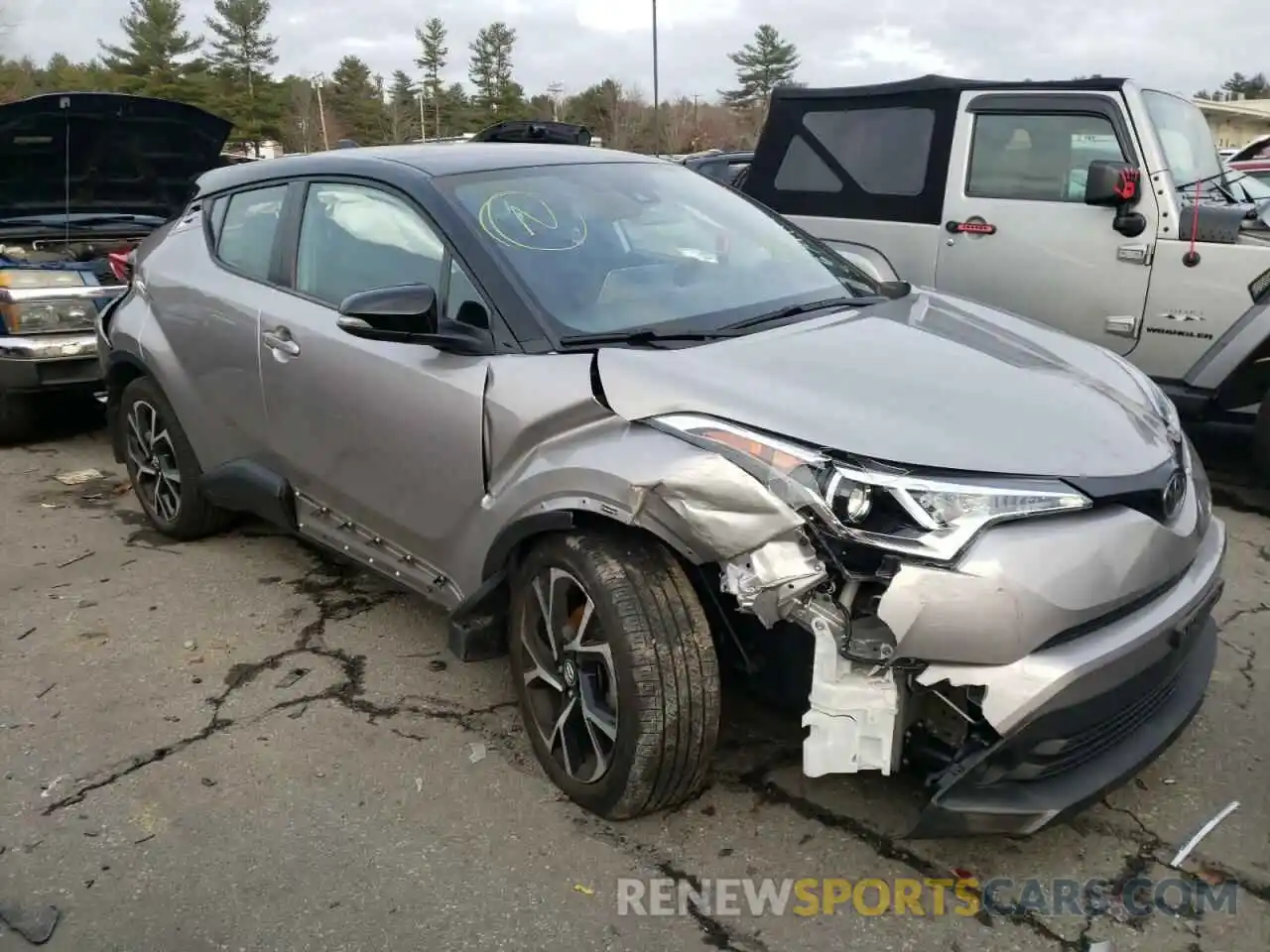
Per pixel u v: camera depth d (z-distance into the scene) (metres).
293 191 4.07
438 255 3.37
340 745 3.31
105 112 6.54
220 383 4.22
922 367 2.88
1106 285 5.89
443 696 3.60
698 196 4.02
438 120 71.12
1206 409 5.57
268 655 3.89
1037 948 2.47
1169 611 2.56
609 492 2.65
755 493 2.43
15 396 6.44
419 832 2.90
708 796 3.01
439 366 3.22
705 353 2.91
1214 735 3.27
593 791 2.86
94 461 6.46
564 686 2.94
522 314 3.12
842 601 2.43
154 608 4.29
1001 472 2.42
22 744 3.35
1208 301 5.53
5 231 6.71
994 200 6.23
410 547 3.52
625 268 3.39
